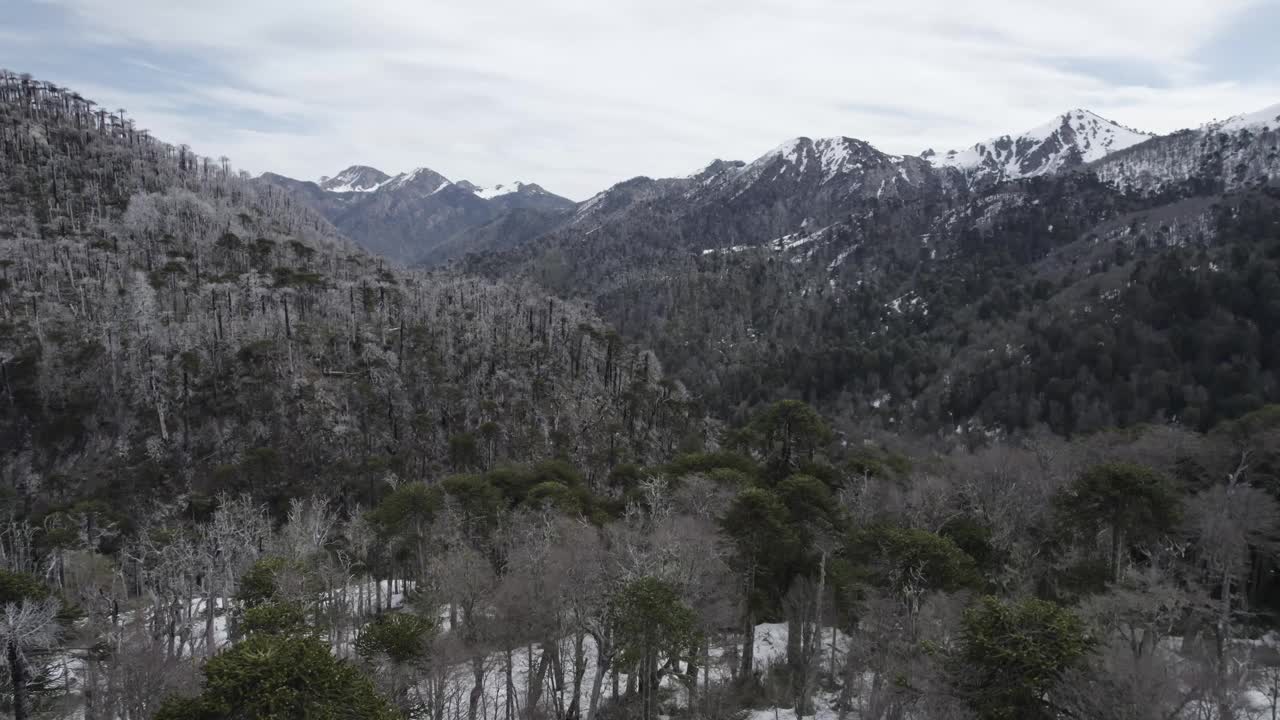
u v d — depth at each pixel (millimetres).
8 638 32750
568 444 120500
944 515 51500
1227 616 38500
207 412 108438
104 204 173250
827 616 44906
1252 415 61969
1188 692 29484
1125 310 154250
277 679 22312
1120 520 43875
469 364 135500
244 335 123125
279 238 183750
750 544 43156
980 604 31203
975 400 157875
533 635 38719
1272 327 126188
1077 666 25641
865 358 192000
